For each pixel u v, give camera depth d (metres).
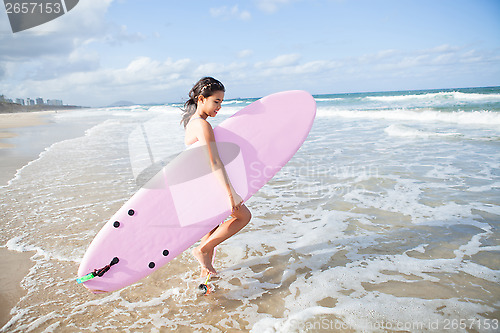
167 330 1.86
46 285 2.32
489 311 1.90
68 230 3.20
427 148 6.54
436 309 1.94
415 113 12.25
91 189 4.52
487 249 2.62
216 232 2.29
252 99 54.91
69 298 2.18
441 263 2.45
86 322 1.94
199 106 2.27
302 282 2.29
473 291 2.09
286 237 3.00
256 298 2.14
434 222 3.15
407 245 2.75
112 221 2.14
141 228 2.16
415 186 4.23
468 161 5.36
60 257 2.70
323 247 2.78
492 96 20.36
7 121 23.41
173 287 2.30
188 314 2.00
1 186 4.81
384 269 2.40
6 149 8.65
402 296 2.08
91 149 8.05
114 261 2.06
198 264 2.62
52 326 1.90
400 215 3.35
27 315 2.00
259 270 2.48
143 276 2.11
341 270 2.42
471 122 10.12
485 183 4.21
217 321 1.92
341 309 1.97
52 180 5.08
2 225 3.35
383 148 6.74
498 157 5.52
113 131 12.34
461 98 21.38
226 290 2.24
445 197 3.79
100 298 2.18
